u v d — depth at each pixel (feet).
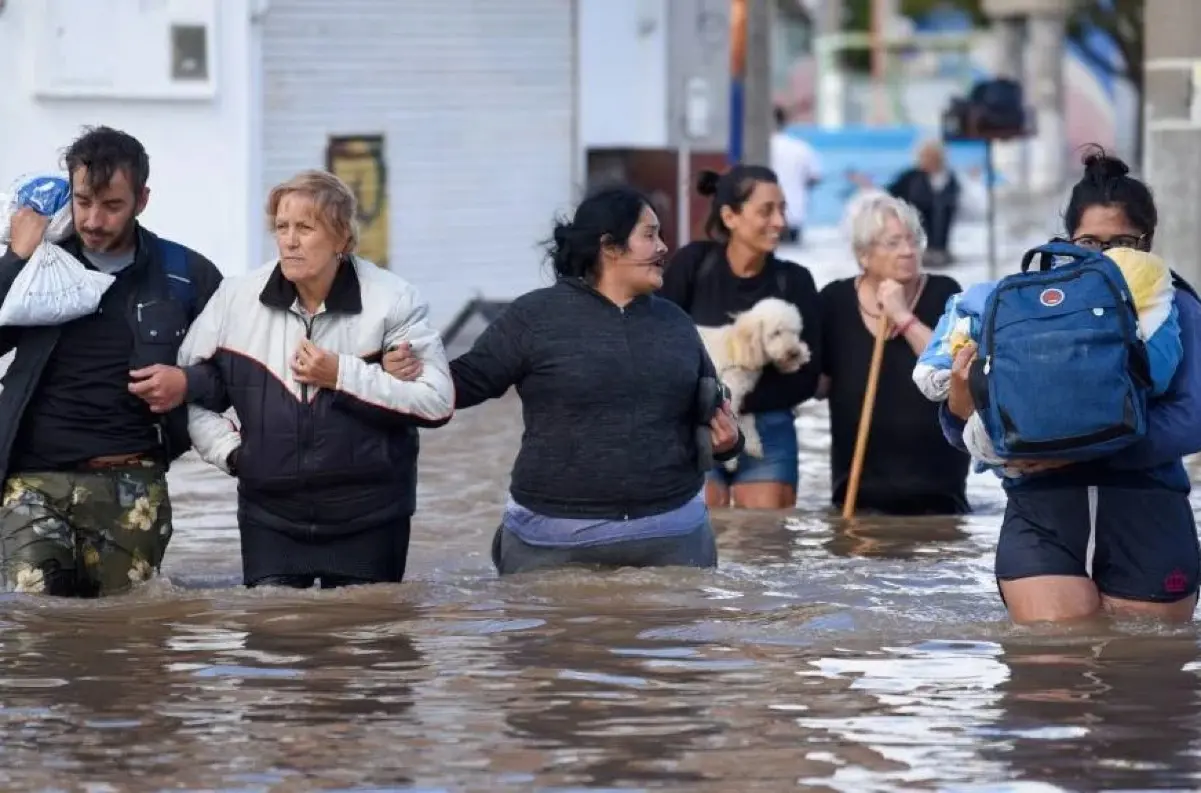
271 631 61.00
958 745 48.88
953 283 85.46
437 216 150.30
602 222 66.49
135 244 65.82
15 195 65.36
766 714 51.65
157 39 122.72
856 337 84.84
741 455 85.40
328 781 46.42
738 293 84.33
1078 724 50.55
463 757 48.11
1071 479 59.36
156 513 67.21
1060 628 58.95
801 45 514.68
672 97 161.58
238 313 65.26
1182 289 58.95
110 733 50.19
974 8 505.25
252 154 128.57
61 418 65.57
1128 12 330.13
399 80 147.54
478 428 115.96
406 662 57.26
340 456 65.05
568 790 45.70
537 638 60.08
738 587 67.31
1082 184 60.23
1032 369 56.08
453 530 83.71
